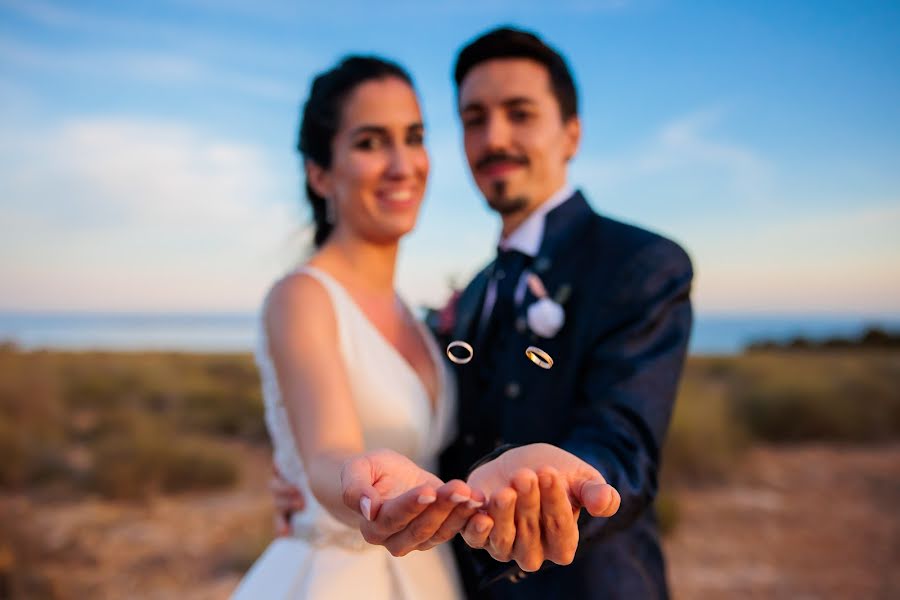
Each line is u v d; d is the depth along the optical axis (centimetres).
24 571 607
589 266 210
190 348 8400
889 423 1388
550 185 236
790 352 4762
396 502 99
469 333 233
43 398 1432
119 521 805
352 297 222
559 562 110
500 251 236
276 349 193
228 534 761
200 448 1041
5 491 925
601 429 175
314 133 235
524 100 232
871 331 5166
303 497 210
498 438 212
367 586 196
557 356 204
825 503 899
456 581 212
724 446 1087
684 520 824
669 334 194
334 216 237
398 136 226
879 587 634
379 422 208
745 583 640
